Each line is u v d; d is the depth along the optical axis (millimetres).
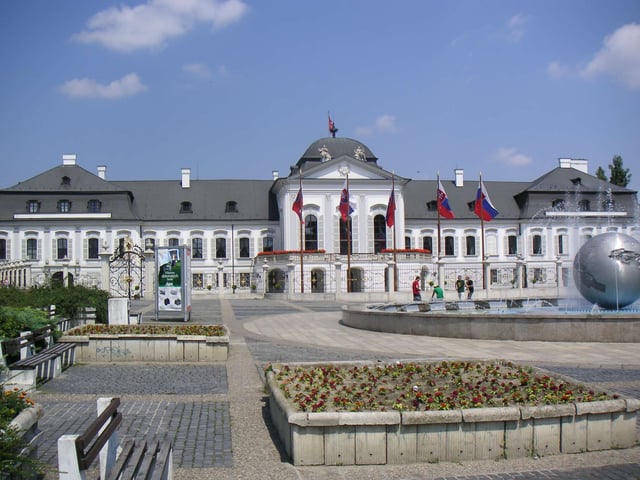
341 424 8570
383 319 24578
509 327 21234
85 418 11156
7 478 6566
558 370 15641
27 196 68500
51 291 25656
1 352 13930
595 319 20469
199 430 10344
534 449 8961
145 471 6258
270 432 10203
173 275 29750
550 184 76438
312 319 31453
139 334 17969
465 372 12367
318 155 73188
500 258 74562
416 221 73625
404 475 8219
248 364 17109
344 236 67375
